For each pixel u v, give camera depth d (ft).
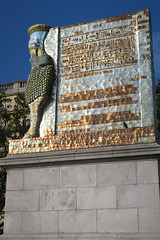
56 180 31.68
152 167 28.94
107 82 34.58
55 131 35.17
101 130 33.40
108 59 35.27
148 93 32.55
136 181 29.09
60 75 36.78
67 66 36.76
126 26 35.55
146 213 28.09
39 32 38.52
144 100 32.53
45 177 32.17
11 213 32.35
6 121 78.95
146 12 34.88
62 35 38.04
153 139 30.07
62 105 35.73
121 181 29.55
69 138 32.78
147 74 33.12
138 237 27.20
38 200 31.78
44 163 32.27
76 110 35.01
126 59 34.47
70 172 31.42
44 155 32.09
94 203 29.84
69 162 31.50
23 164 32.96
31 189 32.35
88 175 30.73
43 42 38.37
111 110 33.60
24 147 34.27
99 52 35.88
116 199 29.27
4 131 75.05
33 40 38.29
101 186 30.07
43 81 35.99
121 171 29.76
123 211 28.78
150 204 28.19
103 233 28.66
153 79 33.88
